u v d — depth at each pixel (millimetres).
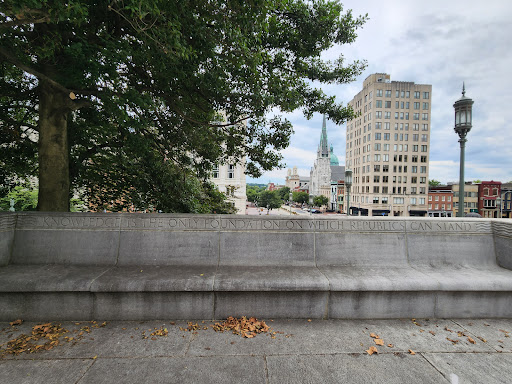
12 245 3910
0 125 6719
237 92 6332
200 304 3285
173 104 6539
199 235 4059
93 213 4020
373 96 76375
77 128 6957
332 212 110312
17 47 4285
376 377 2307
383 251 4180
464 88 8008
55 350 2621
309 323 3268
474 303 3445
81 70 4195
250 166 8453
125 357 2523
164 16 4043
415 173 77562
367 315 3395
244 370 2367
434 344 2850
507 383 2256
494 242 4254
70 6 2889
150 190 9141
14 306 3182
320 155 165625
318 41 7086
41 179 5223
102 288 3176
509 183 74062
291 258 4074
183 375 2285
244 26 4484
